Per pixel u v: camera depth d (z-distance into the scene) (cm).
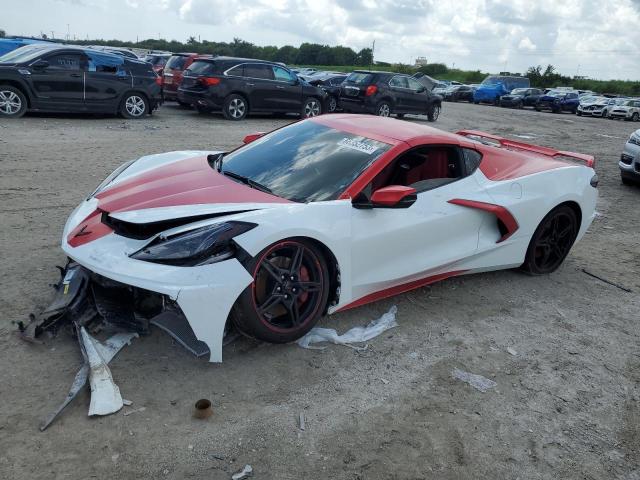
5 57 1202
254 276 296
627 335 398
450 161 415
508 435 278
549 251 488
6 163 748
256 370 308
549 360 354
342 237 333
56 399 267
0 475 220
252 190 344
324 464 245
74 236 317
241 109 1463
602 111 3144
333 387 301
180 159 418
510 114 2739
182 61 1630
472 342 365
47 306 334
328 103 1658
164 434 253
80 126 1130
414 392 305
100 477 225
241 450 248
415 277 392
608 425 295
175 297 273
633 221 726
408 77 1794
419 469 249
